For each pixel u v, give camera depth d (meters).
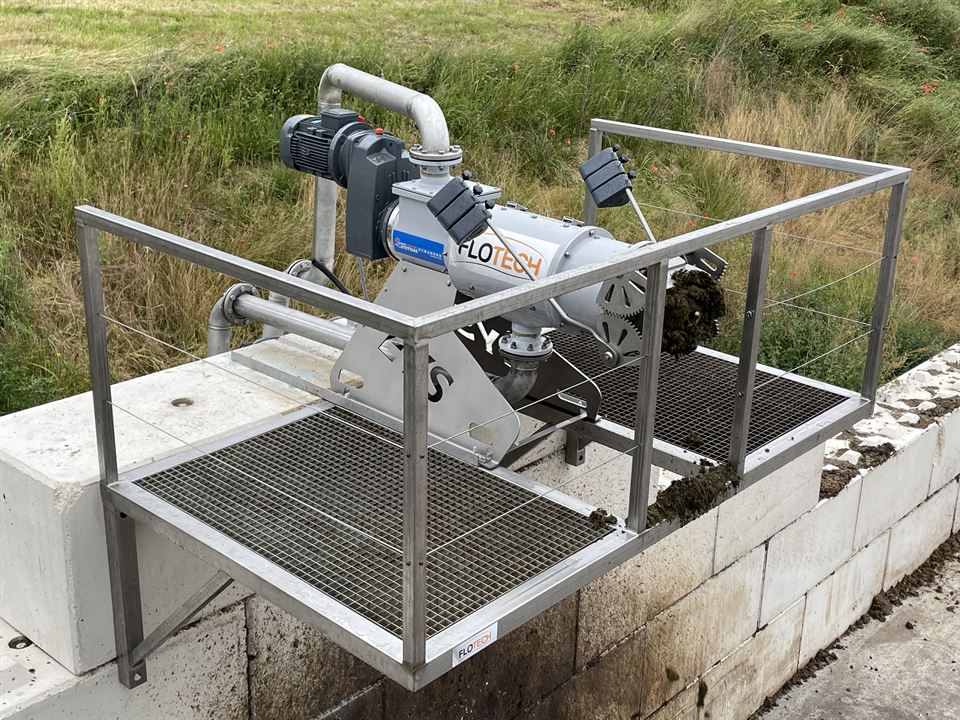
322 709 2.83
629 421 2.84
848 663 4.48
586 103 7.16
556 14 8.98
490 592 2.03
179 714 2.51
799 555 4.18
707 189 6.79
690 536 3.63
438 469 2.49
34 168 5.06
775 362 5.24
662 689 3.83
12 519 2.39
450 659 1.86
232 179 5.61
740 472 2.56
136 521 2.32
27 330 4.28
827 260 6.24
